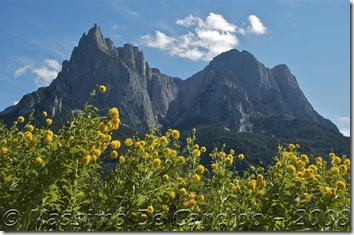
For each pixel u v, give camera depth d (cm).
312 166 488
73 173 371
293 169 425
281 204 393
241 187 470
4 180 354
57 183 367
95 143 377
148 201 391
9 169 380
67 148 345
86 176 393
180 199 428
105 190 392
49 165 341
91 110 377
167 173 427
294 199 397
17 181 353
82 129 364
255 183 429
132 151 421
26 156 371
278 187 409
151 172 401
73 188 357
